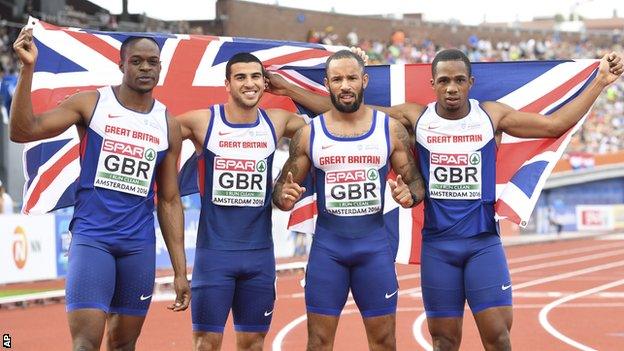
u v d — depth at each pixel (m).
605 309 14.07
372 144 6.40
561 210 43.97
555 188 43.91
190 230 20.27
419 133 6.65
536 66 7.40
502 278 6.56
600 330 11.62
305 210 7.08
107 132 6.12
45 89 7.32
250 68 6.50
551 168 7.03
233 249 6.59
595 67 7.31
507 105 6.89
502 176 7.17
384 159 6.44
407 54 46.41
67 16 28.22
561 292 16.89
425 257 6.71
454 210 6.59
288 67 7.68
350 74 6.29
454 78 6.45
